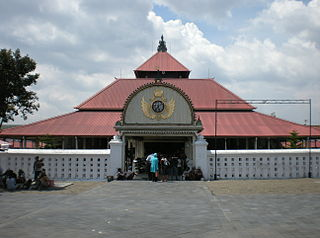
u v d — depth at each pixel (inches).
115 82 2174.0
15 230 387.2
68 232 380.8
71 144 1843.0
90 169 951.6
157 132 994.7
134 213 481.4
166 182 872.9
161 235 370.6
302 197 616.7
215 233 377.4
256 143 1727.4
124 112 1005.8
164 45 2659.9
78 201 580.1
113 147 951.6
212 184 831.7
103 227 403.5
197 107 1988.2
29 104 930.7
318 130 1777.8
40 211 492.7
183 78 2314.2
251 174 965.2
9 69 865.5
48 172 951.6
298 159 980.6
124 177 934.4
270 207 521.3
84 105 1990.7
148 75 2440.9
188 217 455.5
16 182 787.4
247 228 396.2
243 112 1984.5
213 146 1827.0
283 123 1872.5
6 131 1742.1
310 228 395.2
